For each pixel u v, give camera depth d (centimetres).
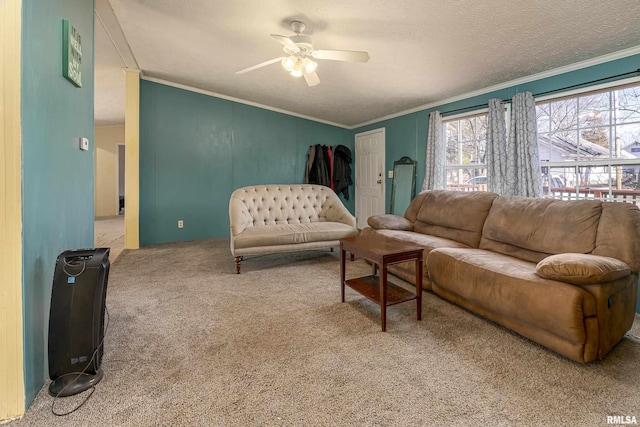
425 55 289
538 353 167
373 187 566
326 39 272
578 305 147
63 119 168
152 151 456
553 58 276
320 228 355
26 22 125
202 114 493
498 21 224
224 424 117
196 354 166
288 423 118
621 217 187
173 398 131
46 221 145
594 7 199
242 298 248
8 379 120
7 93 119
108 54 361
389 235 302
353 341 180
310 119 595
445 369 152
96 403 128
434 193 346
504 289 179
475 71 317
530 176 307
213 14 257
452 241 284
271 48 320
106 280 148
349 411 124
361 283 234
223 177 517
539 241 221
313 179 588
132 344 176
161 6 253
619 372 149
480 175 383
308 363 158
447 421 118
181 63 379
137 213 427
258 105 540
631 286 177
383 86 385
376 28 249
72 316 136
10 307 121
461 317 213
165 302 239
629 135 254
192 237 495
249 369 152
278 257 386
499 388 138
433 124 423
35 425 116
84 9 205
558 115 301
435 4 210
